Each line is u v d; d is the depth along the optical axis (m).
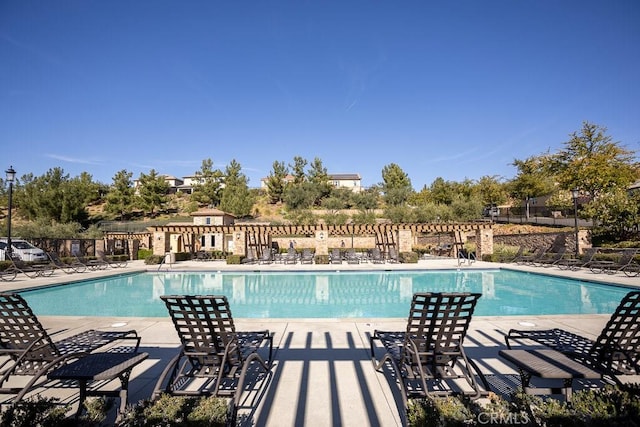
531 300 10.53
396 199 44.03
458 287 13.16
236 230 22.47
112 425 2.59
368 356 4.28
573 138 30.03
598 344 3.09
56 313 9.25
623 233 17.81
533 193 31.09
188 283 14.55
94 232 27.97
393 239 26.67
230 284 14.31
